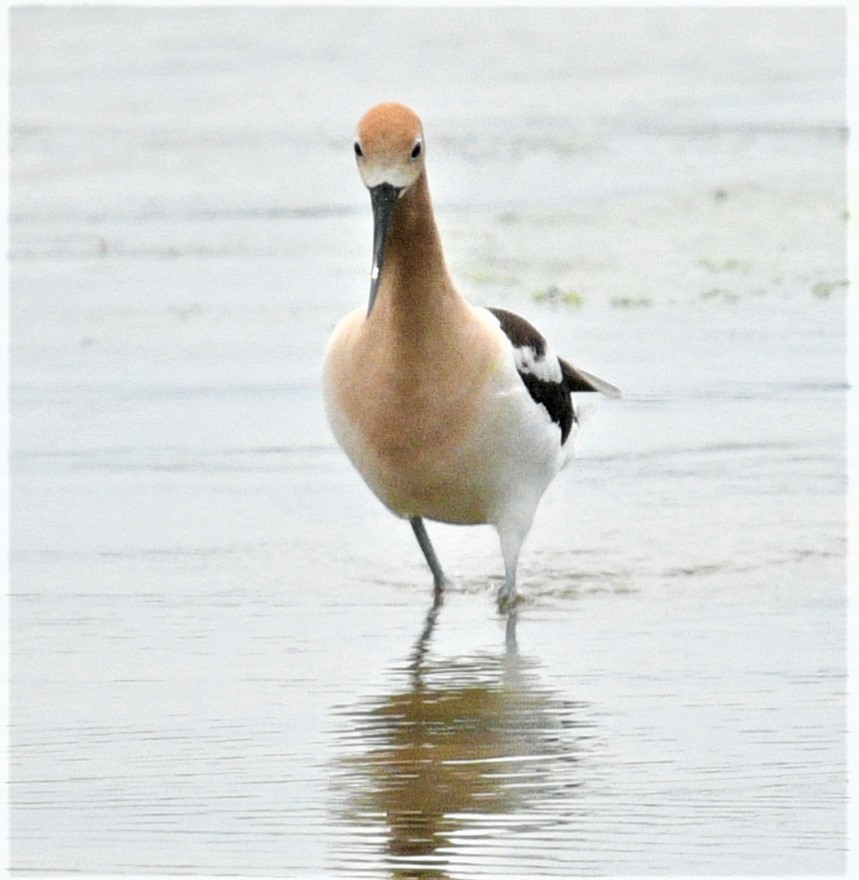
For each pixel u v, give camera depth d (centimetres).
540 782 943
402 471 1229
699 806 922
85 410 1764
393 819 914
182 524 1462
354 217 2659
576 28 4275
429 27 4306
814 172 2822
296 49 4053
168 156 3136
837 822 895
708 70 3784
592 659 1153
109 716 1060
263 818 907
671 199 2684
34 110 3550
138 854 873
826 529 1411
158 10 4434
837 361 1855
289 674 1133
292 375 1873
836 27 4172
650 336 1947
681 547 1380
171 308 2162
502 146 3123
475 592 1309
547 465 1267
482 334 1211
